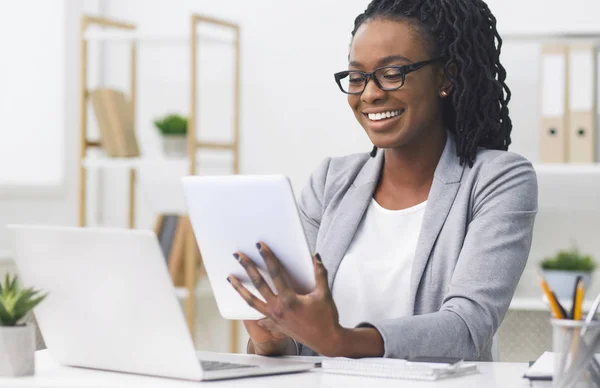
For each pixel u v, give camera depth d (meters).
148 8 4.14
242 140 4.04
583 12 3.68
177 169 4.12
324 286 1.50
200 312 4.07
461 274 1.79
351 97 2.00
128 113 3.91
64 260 1.53
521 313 3.24
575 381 1.32
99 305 1.51
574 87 3.39
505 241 1.82
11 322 1.49
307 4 3.96
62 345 1.60
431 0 1.98
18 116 4.10
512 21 3.74
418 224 1.98
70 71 4.14
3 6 4.07
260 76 4.01
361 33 1.98
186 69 4.12
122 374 1.52
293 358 1.67
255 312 1.63
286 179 1.45
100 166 3.81
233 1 4.04
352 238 2.04
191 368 1.42
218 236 1.58
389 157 2.04
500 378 1.46
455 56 1.96
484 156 1.97
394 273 1.95
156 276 1.42
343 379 1.45
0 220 4.03
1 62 4.07
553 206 3.68
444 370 1.45
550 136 3.42
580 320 1.34
